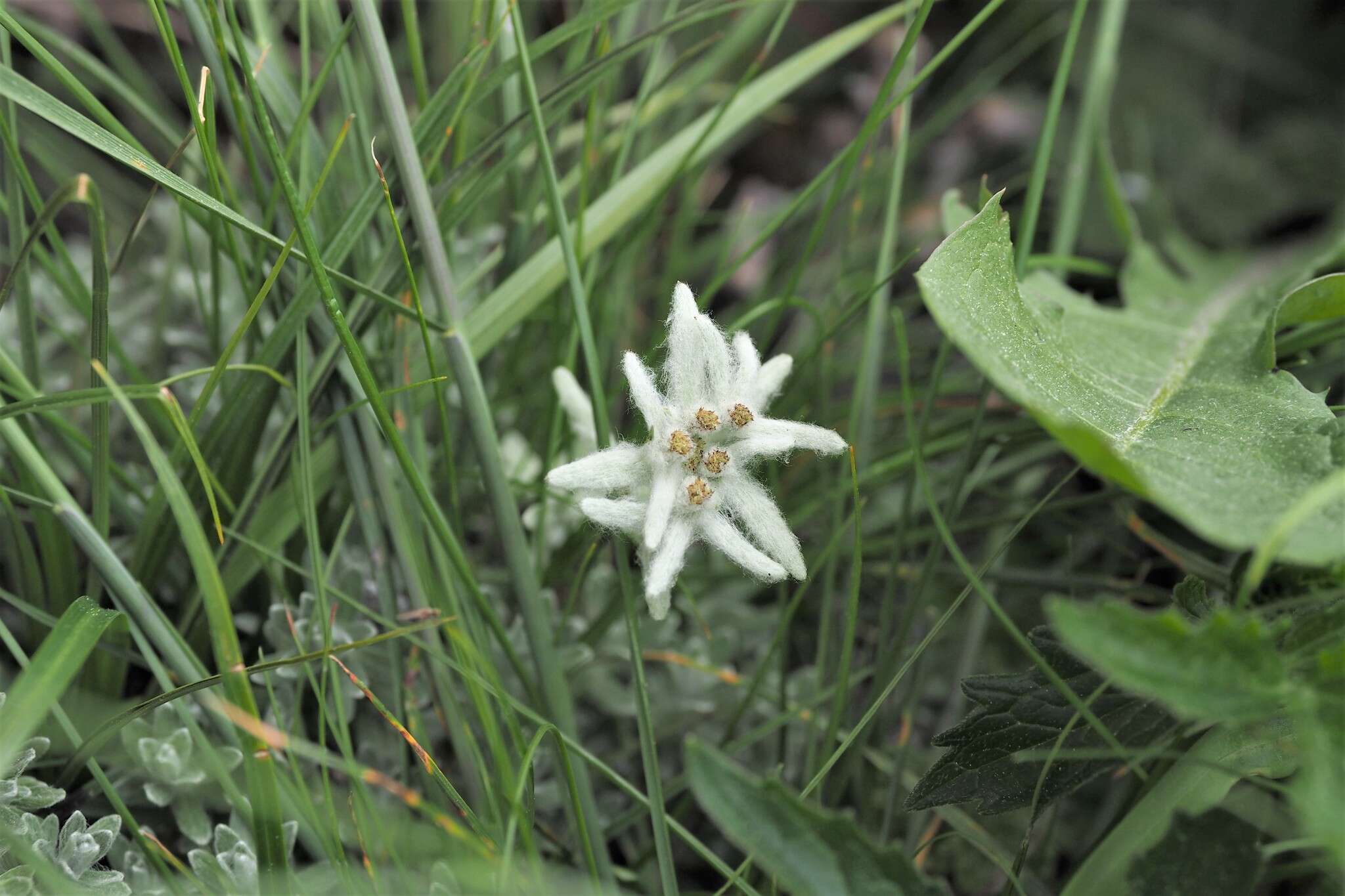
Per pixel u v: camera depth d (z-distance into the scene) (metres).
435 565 0.43
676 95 0.51
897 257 0.58
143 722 0.41
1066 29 0.67
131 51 0.60
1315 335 0.44
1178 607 0.40
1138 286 0.51
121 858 0.41
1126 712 0.39
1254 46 0.72
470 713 0.43
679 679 0.46
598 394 0.42
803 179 0.66
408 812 0.42
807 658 0.49
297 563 0.44
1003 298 0.40
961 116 0.67
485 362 0.48
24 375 0.43
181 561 0.44
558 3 0.63
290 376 0.44
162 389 0.39
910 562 0.48
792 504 0.49
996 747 0.40
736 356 0.41
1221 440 0.39
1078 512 0.50
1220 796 0.38
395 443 0.40
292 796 0.40
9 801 0.39
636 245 0.50
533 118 0.42
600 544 0.45
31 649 0.43
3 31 0.42
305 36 0.45
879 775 0.45
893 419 0.52
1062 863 0.45
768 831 0.37
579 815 0.40
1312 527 0.36
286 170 0.39
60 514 0.39
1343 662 0.36
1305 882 0.41
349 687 0.43
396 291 0.43
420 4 0.63
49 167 0.49
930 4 0.43
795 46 0.68
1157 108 0.69
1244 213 0.67
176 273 0.51
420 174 0.41
